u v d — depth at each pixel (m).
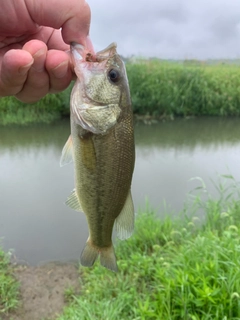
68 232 0.63
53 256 0.57
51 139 1.18
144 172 0.85
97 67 0.23
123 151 0.24
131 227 0.25
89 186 0.24
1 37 0.25
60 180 0.82
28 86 0.23
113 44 0.24
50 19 0.24
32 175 0.85
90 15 0.24
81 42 0.24
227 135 1.27
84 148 0.24
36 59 0.22
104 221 0.25
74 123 0.23
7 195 0.74
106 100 0.23
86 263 0.27
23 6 0.24
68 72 0.23
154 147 1.08
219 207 0.62
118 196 0.25
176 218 0.62
